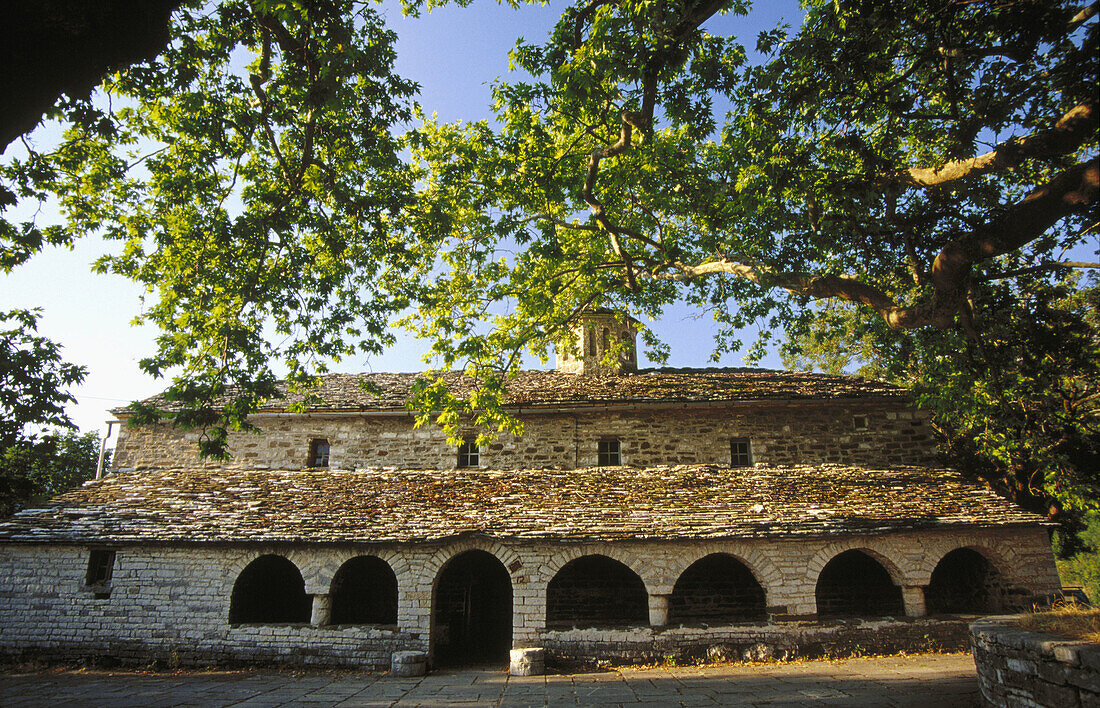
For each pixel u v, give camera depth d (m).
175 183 8.75
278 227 9.21
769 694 8.27
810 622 11.60
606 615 13.66
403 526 12.34
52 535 12.39
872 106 8.50
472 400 12.42
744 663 11.16
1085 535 28.17
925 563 11.98
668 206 12.66
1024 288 10.97
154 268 9.99
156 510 13.10
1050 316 10.82
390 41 8.56
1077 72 6.20
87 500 13.58
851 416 15.05
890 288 11.61
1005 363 11.02
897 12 7.05
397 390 16.70
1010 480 16.28
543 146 10.73
